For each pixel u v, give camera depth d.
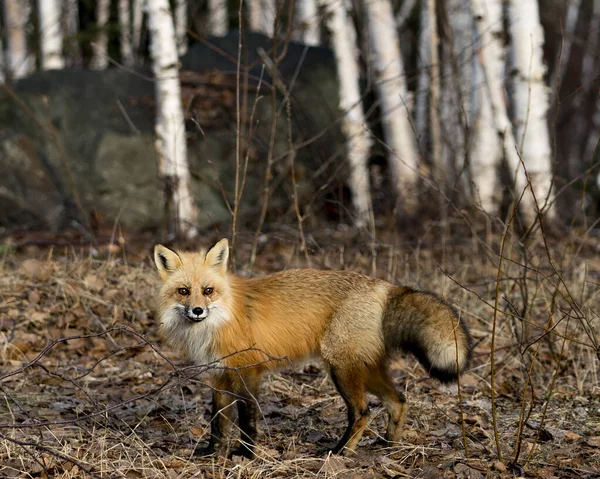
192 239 14.88
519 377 8.64
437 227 15.39
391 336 6.82
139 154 18.08
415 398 8.02
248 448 6.61
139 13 30.58
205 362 6.98
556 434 7.03
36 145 18.56
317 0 18.67
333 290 7.03
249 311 6.95
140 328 10.02
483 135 17.77
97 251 12.77
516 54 14.45
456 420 7.39
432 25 20.81
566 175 27.86
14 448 6.38
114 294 10.62
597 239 15.31
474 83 17.94
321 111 19.61
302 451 6.84
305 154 18.62
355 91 17.92
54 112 18.80
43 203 17.31
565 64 33.84
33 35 28.92
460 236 14.75
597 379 8.52
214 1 30.50
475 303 10.58
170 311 7.06
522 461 6.32
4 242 14.30
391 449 6.76
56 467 6.08
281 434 7.24
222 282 6.99
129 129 18.70
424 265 12.52
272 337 6.94
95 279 10.81
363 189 17.28
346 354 6.83
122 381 8.64
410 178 17.48
